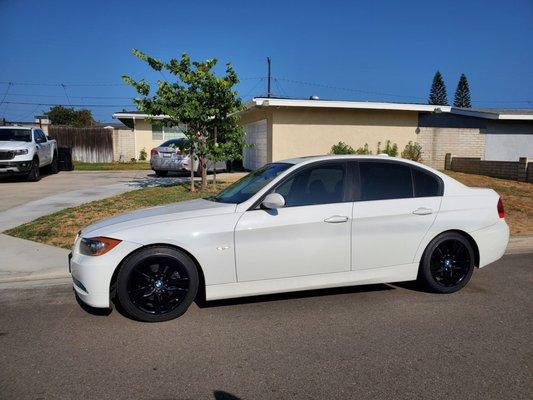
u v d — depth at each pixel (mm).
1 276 6023
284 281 4750
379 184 5141
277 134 17562
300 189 4891
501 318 4664
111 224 4605
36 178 16531
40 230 8297
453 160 19484
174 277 4523
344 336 4211
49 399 3166
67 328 4422
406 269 5195
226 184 14117
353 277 4980
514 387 3303
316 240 4770
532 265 6801
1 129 17203
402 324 4496
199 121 11945
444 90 65625
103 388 3311
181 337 4195
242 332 4305
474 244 5457
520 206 11359
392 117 18844
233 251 4551
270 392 3248
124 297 4414
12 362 3727
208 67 11938
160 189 13102
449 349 3934
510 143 21609
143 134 29938
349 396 3191
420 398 3162
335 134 18188
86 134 29594
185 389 3295
